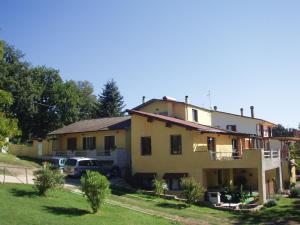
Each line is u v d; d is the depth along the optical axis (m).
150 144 37.12
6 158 40.12
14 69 61.44
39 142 51.44
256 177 42.34
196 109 45.09
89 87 93.06
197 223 23.12
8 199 20.61
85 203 23.25
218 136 40.19
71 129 48.62
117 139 42.69
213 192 32.44
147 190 34.50
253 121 55.75
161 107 44.62
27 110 61.97
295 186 48.06
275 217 27.14
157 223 21.03
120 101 83.38
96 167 37.22
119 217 20.88
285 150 50.09
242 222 25.11
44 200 21.80
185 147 35.22
